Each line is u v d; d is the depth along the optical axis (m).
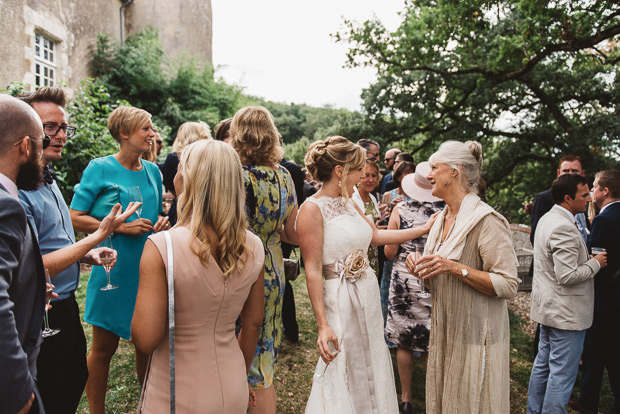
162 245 1.34
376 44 9.71
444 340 2.05
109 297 2.45
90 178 2.51
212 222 1.40
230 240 1.41
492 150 12.20
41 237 1.82
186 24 15.50
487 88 10.08
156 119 12.47
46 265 1.62
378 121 11.21
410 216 2.94
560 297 2.55
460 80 10.41
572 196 2.61
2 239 1.09
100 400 2.50
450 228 2.07
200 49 16.06
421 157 12.02
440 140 11.60
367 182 3.34
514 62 7.69
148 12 14.73
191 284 1.34
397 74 10.26
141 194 2.69
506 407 1.99
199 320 1.38
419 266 1.93
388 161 5.17
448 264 1.92
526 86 10.18
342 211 2.19
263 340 2.12
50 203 1.88
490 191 12.80
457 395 1.98
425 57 9.39
